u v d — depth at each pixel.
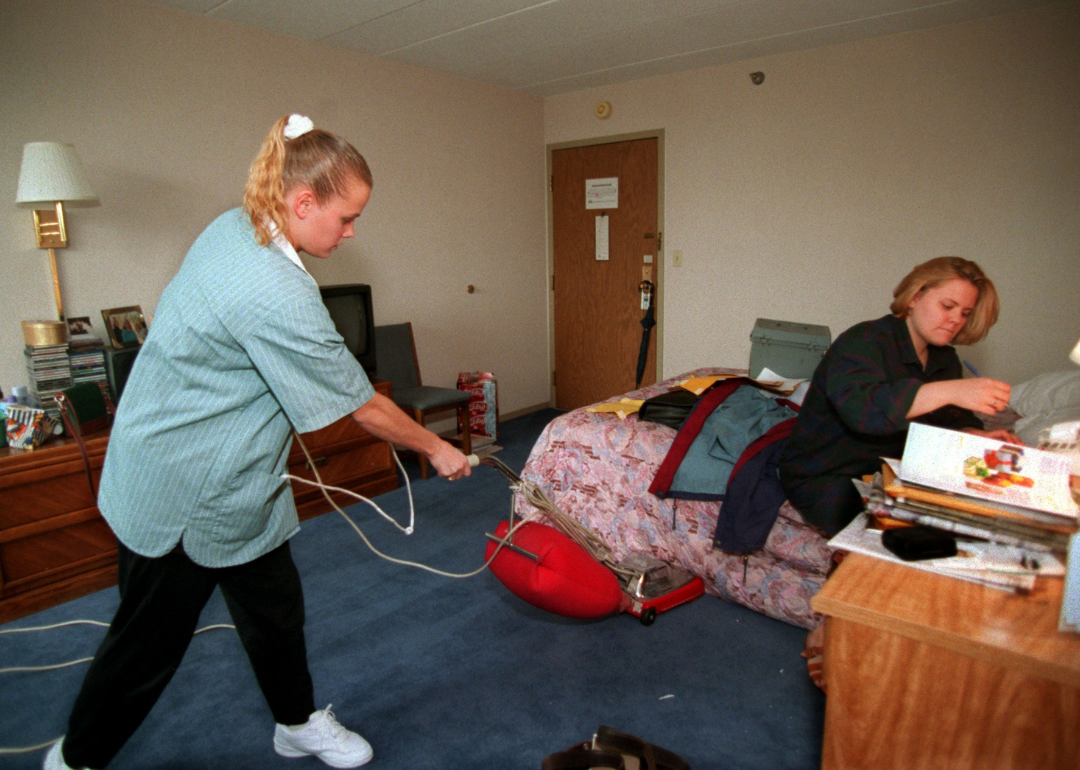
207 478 1.23
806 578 2.07
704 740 1.67
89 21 2.68
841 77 3.58
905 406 1.29
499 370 4.82
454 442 4.22
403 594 2.41
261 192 1.22
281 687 1.53
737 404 2.37
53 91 2.61
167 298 1.24
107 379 2.66
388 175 3.90
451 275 4.36
